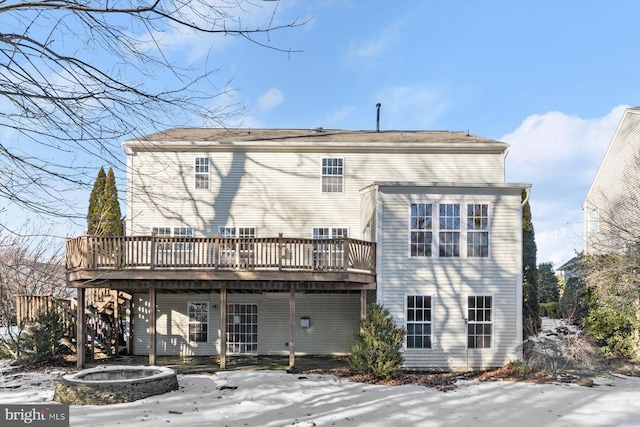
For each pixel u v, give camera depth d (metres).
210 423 7.63
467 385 11.10
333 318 16.30
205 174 16.22
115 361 14.20
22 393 9.75
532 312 16.91
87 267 12.06
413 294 13.30
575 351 12.82
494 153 16.56
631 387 11.07
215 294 16.28
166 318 16.16
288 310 16.34
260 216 16.20
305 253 12.80
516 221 13.62
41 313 13.54
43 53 4.43
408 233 13.45
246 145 16.16
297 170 16.39
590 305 15.57
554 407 9.08
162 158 15.97
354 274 12.79
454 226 13.58
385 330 12.03
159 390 9.63
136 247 12.48
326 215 16.28
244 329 16.33
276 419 7.95
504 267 13.49
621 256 14.12
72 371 12.32
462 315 13.30
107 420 7.69
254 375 11.73
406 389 10.55
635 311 14.48
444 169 16.48
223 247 12.90
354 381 11.31
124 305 16.59
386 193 13.55
